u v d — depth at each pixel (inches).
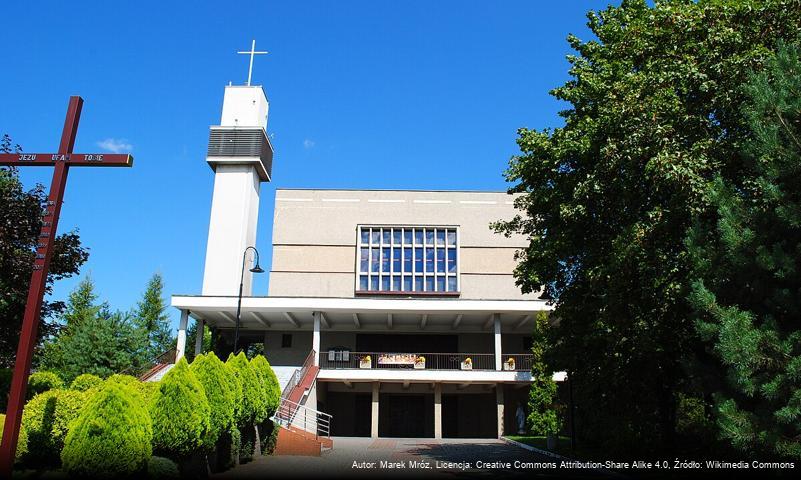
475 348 1502.2
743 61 478.3
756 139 406.6
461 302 1286.9
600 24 746.8
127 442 389.1
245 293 1454.2
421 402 1460.4
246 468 627.2
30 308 382.3
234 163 1537.9
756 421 348.2
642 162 538.6
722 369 425.1
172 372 477.4
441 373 1248.8
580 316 681.6
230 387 604.1
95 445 381.4
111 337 1456.7
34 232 740.0
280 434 788.0
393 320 1421.0
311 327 1488.7
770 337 343.0
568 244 644.7
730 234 380.8
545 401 1143.0
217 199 1512.1
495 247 1557.6
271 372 773.3
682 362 429.7
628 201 565.6
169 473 443.5
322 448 903.1
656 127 509.4
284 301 1272.1
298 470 613.6
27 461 461.4
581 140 621.9
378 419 1363.2
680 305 514.3
